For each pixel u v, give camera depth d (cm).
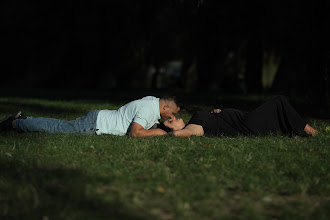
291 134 801
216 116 820
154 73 3462
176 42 3178
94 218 369
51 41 3359
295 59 1841
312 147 680
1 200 405
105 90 2884
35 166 527
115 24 3247
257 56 2389
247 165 555
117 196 428
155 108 762
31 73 3400
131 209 398
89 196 419
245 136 774
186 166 543
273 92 2008
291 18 1891
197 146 671
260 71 2406
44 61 3388
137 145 656
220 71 3003
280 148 669
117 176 488
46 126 779
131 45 3306
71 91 2644
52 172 502
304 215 389
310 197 452
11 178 469
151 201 417
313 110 1403
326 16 1661
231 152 626
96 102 1584
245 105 1505
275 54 2303
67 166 536
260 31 2270
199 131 791
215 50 2939
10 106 1327
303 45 1764
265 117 804
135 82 3462
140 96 1795
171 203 417
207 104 1537
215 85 3062
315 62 1678
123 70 3431
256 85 2414
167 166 551
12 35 3347
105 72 3412
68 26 3291
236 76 2945
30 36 3344
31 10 3194
